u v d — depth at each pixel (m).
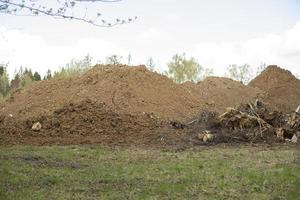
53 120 17.00
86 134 16.56
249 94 30.09
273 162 11.63
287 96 33.25
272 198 8.25
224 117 17.58
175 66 41.72
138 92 21.80
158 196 8.25
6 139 15.53
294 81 35.44
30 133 16.33
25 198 7.85
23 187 8.61
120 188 8.74
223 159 12.20
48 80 23.47
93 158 12.23
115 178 9.52
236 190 8.73
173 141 16.14
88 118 17.19
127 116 18.20
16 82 43.50
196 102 23.73
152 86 22.92
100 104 18.39
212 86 28.77
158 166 10.93
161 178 9.62
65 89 21.78
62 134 16.47
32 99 21.31
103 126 17.02
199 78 41.84
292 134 17.09
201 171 10.37
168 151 13.92
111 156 12.61
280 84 34.66
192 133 17.16
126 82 22.31
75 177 9.56
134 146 15.02
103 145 15.02
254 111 17.94
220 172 10.19
